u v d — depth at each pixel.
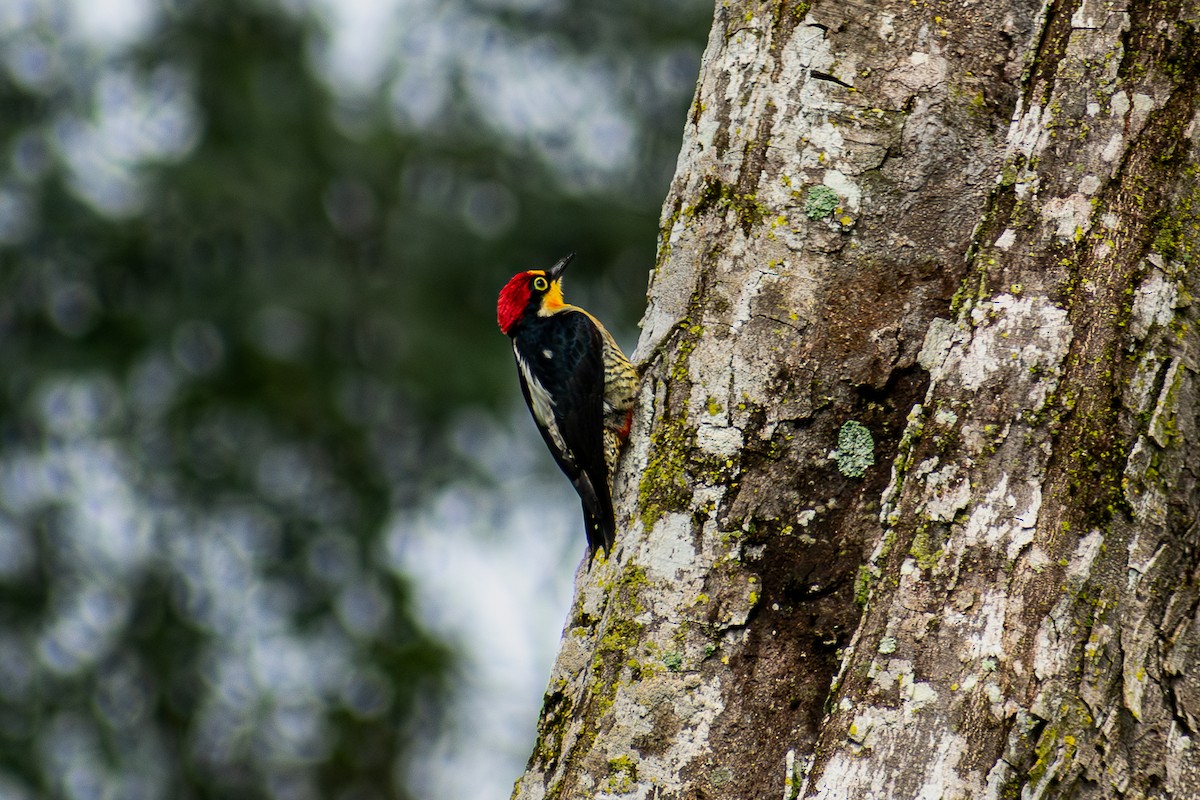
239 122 29.80
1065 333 6.97
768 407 8.10
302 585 29.22
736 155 8.55
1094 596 6.62
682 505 8.04
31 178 29.36
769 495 7.99
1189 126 7.18
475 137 30.42
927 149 8.31
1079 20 7.41
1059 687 6.50
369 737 27.64
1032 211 7.23
